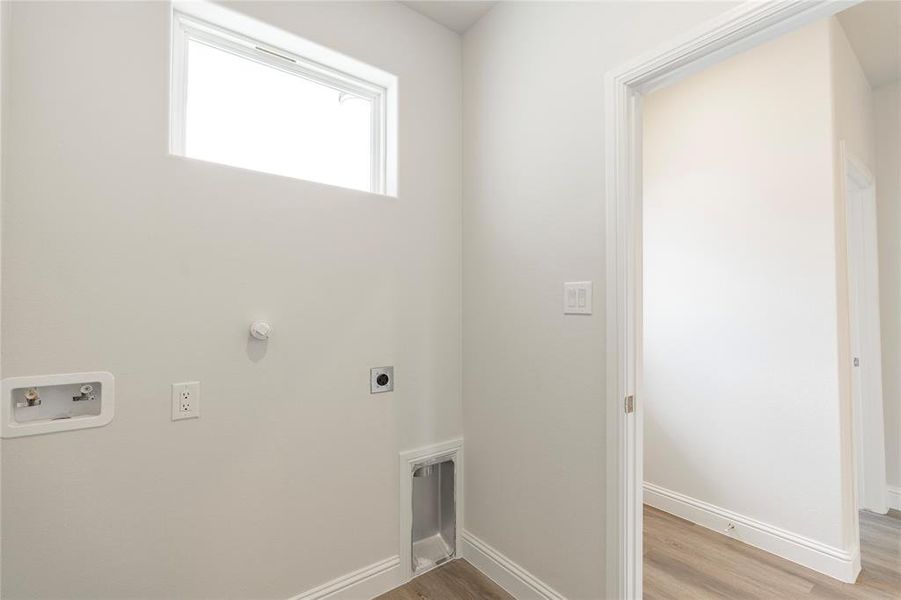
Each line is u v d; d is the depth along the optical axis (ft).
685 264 8.02
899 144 8.43
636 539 4.61
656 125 8.58
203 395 4.54
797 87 6.63
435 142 6.63
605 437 4.70
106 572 4.02
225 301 4.69
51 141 3.77
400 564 6.08
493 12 6.36
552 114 5.40
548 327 5.44
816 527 6.31
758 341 7.00
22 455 3.65
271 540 4.99
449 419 6.72
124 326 4.10
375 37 5.93
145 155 4.23
